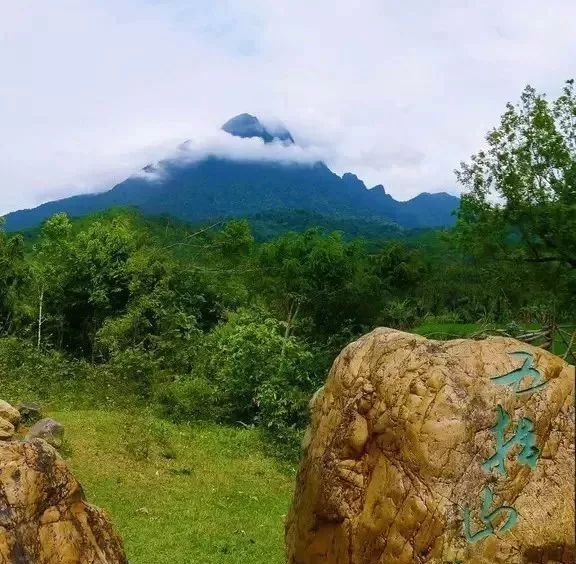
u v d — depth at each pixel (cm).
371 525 705
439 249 5547
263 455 1688
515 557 659
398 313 3575
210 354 2258
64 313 2841
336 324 3488
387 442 716
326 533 755
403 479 694
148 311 2611
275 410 1877
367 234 11494
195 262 3278
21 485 562
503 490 677
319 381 2147
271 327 2459
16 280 2905
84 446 1449
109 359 2448
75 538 581
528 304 2455
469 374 709
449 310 3938
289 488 1486
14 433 1384
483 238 2125
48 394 1880
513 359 720
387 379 735
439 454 681
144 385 2023
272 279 3466
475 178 2114
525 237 2078
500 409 696
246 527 1204
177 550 1055
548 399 709
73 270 2791
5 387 1830
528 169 2033
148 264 2798
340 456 750
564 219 1948
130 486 1315
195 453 1603
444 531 664
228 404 1986
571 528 672
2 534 534
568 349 1630
